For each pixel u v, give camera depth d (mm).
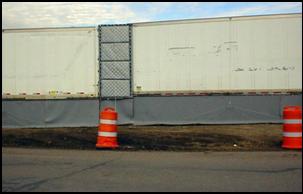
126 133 14898
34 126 17578
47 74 17609
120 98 17188
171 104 16906
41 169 9523
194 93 16766
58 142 13820
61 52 17531
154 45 16969
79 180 8414
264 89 16469
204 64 16688
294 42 16328
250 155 11398
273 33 16375
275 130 15281
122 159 10828
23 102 17688
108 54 17266
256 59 16469
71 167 9758
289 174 8938
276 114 16453
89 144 13516
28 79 17688
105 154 11641
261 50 16422
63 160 10688
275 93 16438
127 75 17156
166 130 15625
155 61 16969
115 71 17219
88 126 17359
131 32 17094
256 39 16453
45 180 8422
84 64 17438
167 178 8602
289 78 16391
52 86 17594
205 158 10969
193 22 16688
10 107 17750
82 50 17453
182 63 16812
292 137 12297
